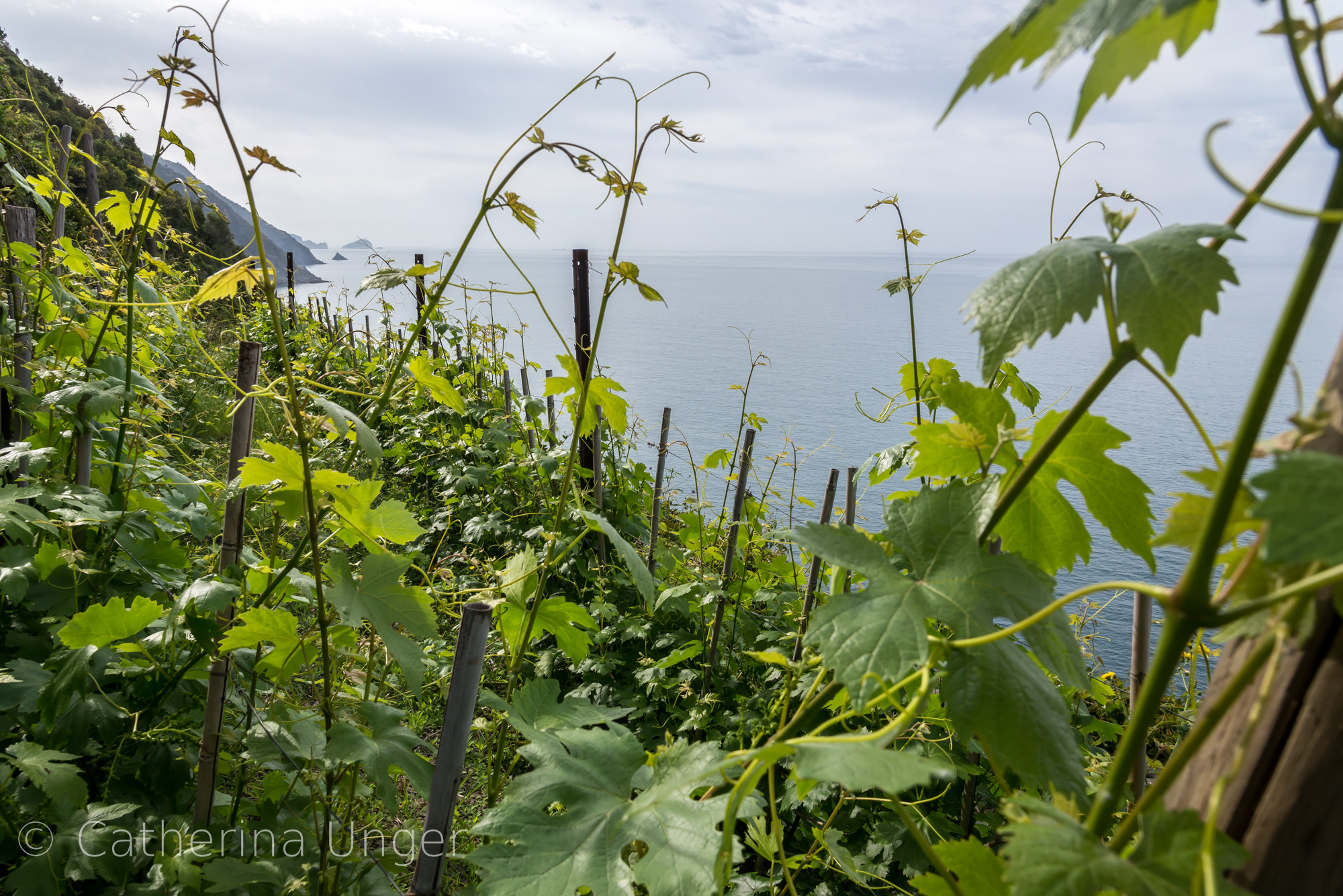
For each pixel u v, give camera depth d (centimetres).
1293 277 48
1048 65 52
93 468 250
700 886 100
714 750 121
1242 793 59
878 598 86
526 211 178
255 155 144
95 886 172
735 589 338
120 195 226
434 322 596
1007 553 91
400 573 168
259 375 181
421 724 287
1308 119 60
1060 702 81
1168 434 609
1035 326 72
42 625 216
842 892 224
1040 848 58
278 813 190
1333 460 44
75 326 254
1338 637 55
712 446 1084
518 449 505
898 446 217
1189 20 53
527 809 121
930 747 211
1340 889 55
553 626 202
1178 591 54
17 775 174
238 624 176
